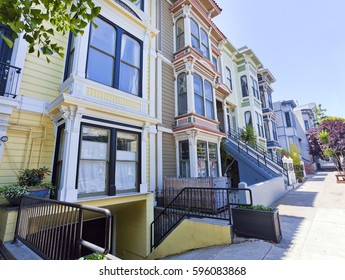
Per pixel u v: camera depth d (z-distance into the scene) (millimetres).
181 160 8602
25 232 3324
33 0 2074
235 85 16938
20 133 4613
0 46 4609
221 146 11977
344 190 9742
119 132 5523
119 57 5875
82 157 4582
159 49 9031
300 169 16328
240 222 4391
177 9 10031
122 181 5359
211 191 6289
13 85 4520
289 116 28906
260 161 12383
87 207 2262
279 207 7152
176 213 6055
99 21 5586
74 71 4773
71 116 4461
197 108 9070
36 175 4238
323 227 4664
